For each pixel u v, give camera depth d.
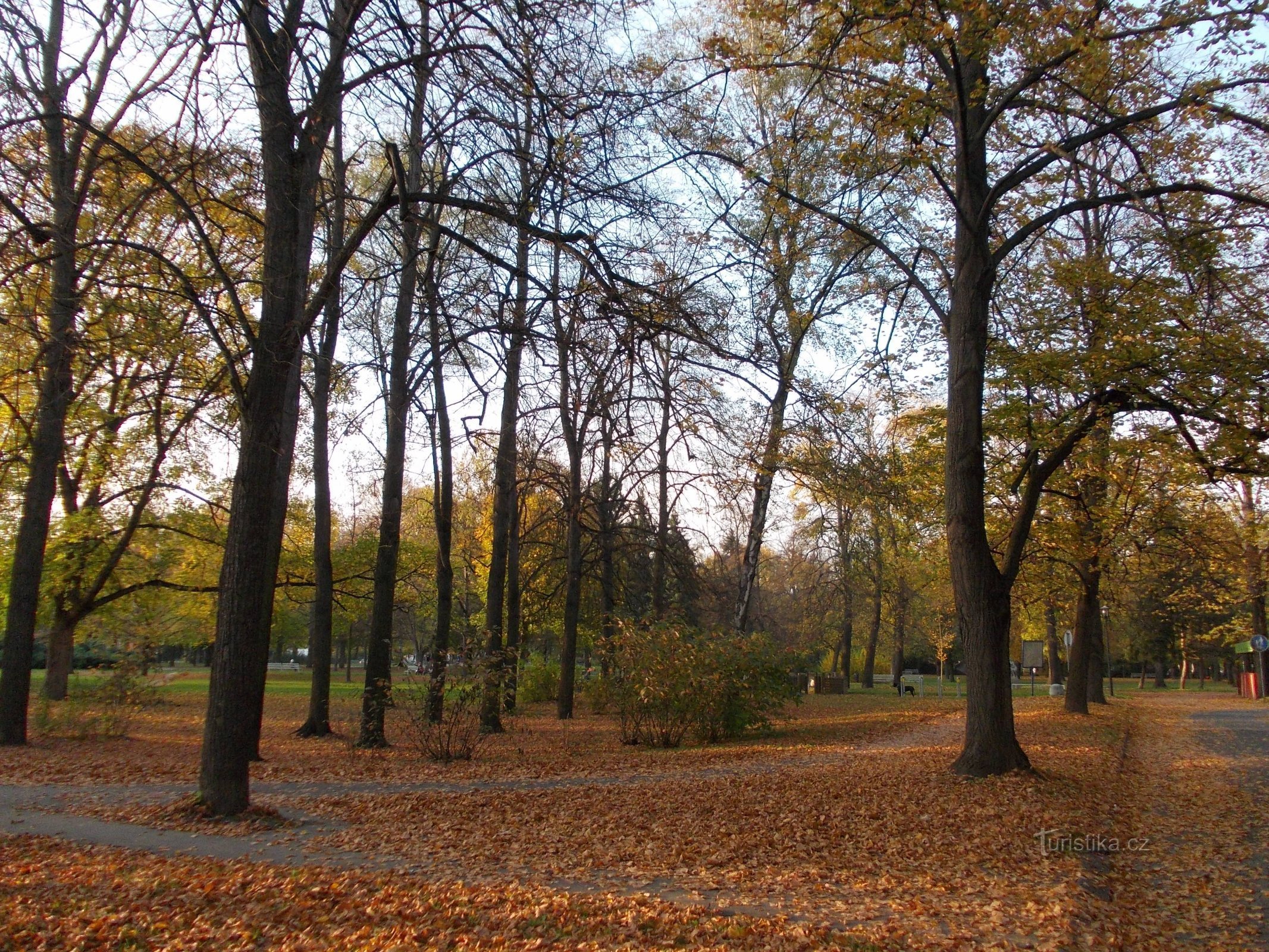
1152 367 12.85
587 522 26.12
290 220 10.09
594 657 26.59
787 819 9.90
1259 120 10.86
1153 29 9.78
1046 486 20.83
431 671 15.81
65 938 5.63
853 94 11.22
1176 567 27.19
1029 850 8.57
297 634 57.56
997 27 9.80
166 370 15.79
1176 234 11.32
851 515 22.34
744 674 19.38
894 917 6.57
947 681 60.09
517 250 11.74
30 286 10.41
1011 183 12.40
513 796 11.46
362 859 8.10
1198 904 7.33
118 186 10.88
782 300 13.33
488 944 5.77
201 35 8.98
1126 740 18.52
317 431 19.47
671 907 6.68
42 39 9.30
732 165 11.45
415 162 14.05
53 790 11.55
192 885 6.89
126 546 22.11
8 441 19.22
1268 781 13.89
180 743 17.44
